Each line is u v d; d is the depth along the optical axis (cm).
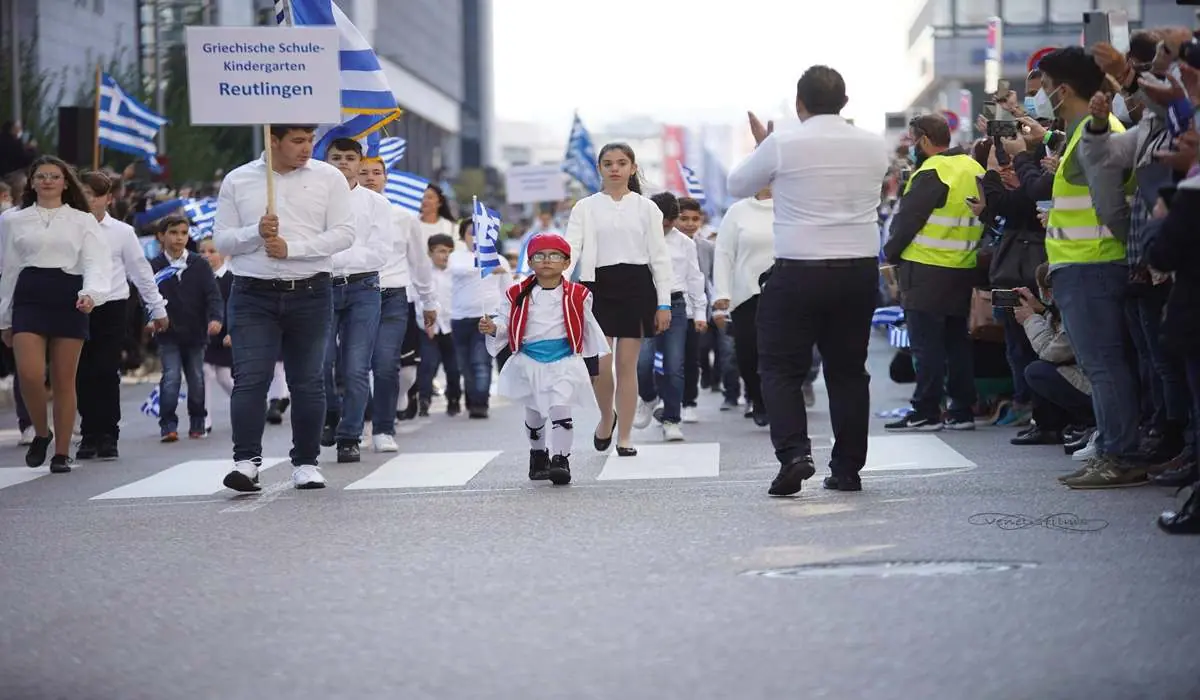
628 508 1288
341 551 1137
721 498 1327
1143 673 747
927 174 1834
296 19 2002
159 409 2098
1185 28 1233
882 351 3566
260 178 1459
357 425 1731
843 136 1299
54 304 1708
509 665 797
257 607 958
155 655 850
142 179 3538
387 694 753
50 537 1257
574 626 875
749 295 1947
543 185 4762
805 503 1276
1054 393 1600
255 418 1466
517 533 1185
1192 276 1077
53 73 5156
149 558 1141
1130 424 1303
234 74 1441
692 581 980
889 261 1869
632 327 1659
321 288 1471
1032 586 930
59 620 946
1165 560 996
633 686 750
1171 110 1148
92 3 6391
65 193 1723
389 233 1741
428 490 1461
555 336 1469
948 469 1469
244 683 784
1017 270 1725
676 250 1908
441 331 2323
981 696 717
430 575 1034
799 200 1302
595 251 1652
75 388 1842
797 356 1323
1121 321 1317
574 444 1834
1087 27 1891
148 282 1903
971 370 1852
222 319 2225
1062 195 1322
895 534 1114
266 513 1341
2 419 2455
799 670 766
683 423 2108
